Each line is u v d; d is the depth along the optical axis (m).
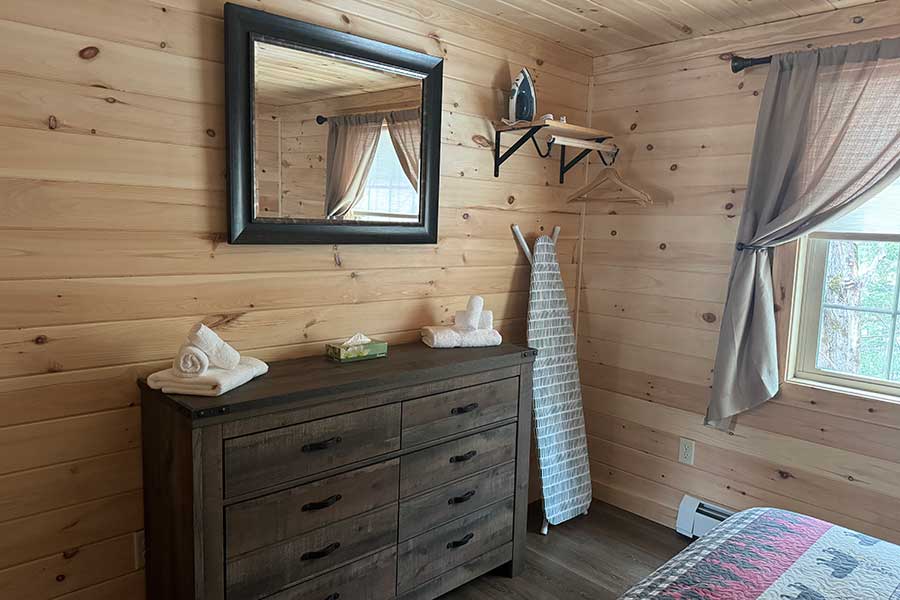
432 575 2.38
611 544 2.98
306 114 2.22
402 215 2.55
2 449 1.75
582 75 3.29
